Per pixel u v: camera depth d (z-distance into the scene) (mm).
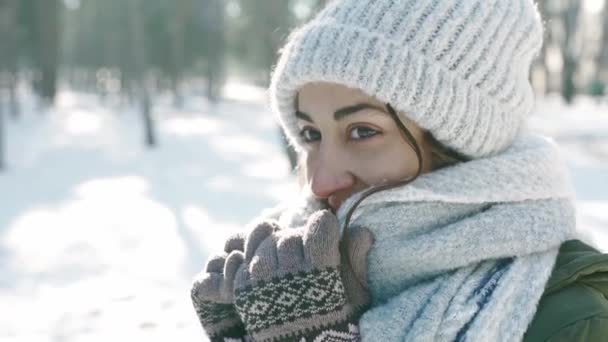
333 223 898
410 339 852
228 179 10430
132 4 16062
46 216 7590
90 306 4527
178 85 29719
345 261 927
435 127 910
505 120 949
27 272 5371
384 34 893
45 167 11820
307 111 971
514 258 896
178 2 29438
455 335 842
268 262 888
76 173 11211
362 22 907
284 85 982
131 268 5484
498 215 898
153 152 14172
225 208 8094
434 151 946
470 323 842
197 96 39375
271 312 876
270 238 920
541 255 900
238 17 38500
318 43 921
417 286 914
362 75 886
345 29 905
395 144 927
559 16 28734
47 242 6383
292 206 1149
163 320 4207
